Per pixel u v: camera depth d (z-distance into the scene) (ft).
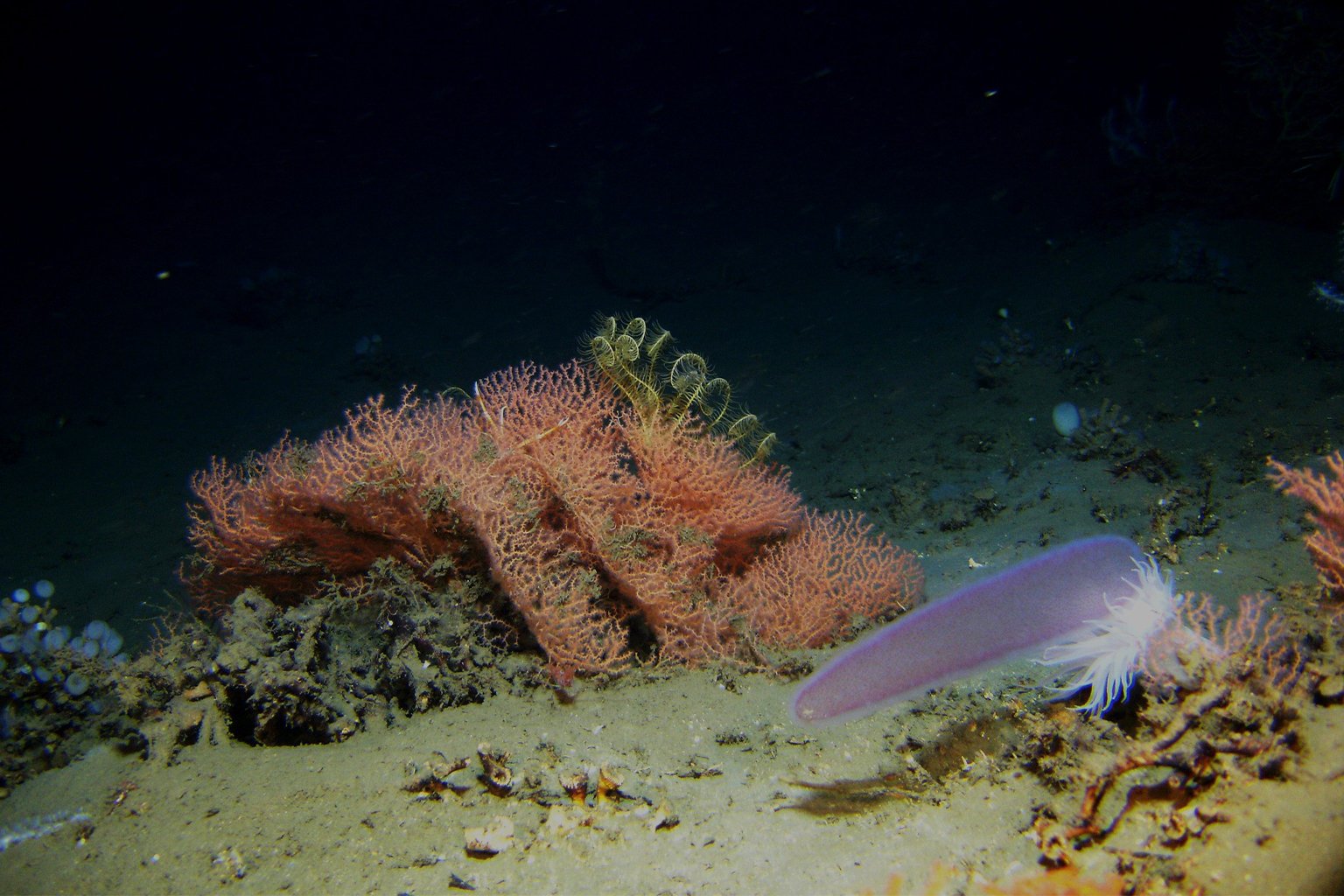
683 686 1.71
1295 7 4.65
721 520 1.88
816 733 1.55
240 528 1.72
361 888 1.26
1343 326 3.38
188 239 10.77
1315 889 0.98
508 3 28.96
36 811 1.39
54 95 23.86
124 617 2.68
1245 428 2.74
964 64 19.83
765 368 4.99
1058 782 1.32
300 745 1.53
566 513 1.85
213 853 1.30
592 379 1.98
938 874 1.22
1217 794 1.17
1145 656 1.36
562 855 1.30
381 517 1.69
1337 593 1.46
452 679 1.64
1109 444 2.78
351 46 29.04
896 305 5.97
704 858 1.30
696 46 27.63
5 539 3.35
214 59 26.68
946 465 3.09
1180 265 4.40
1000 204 8.36
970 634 1.70
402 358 5.67
